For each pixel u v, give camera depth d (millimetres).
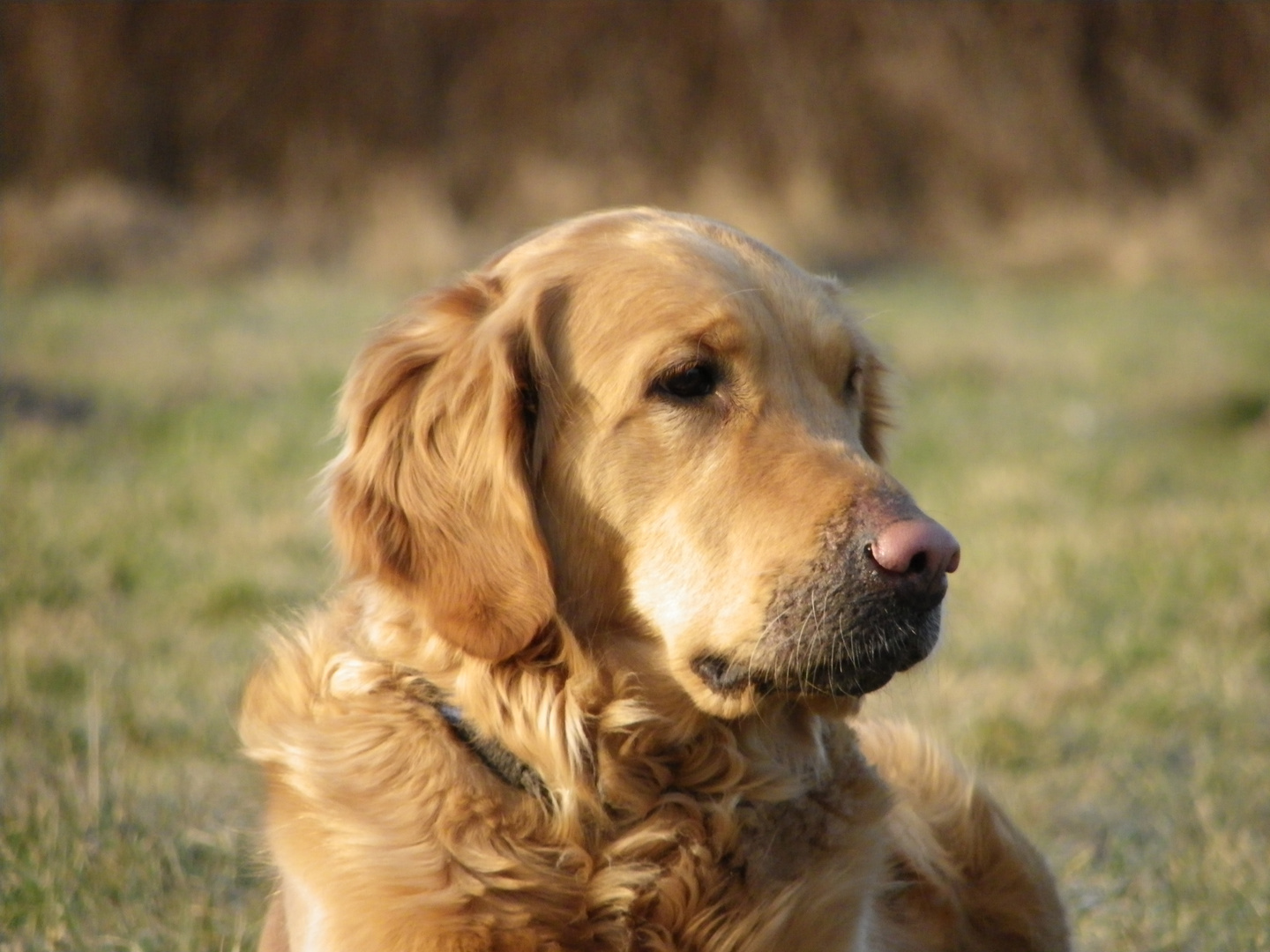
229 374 20859
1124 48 38531
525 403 5738
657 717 5641
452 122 35344
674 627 5547
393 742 5453
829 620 5250
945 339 24984
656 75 35531
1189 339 26234
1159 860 8055
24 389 18984
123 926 7008
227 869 7605
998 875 7113
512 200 34344
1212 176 37844
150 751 9273
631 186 34688
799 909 5535
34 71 34062
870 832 5910
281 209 34469
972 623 12109
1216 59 39125
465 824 5320
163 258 31203
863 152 36656
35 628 11258
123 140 34406
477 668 5508
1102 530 14438
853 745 6152
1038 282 34250
